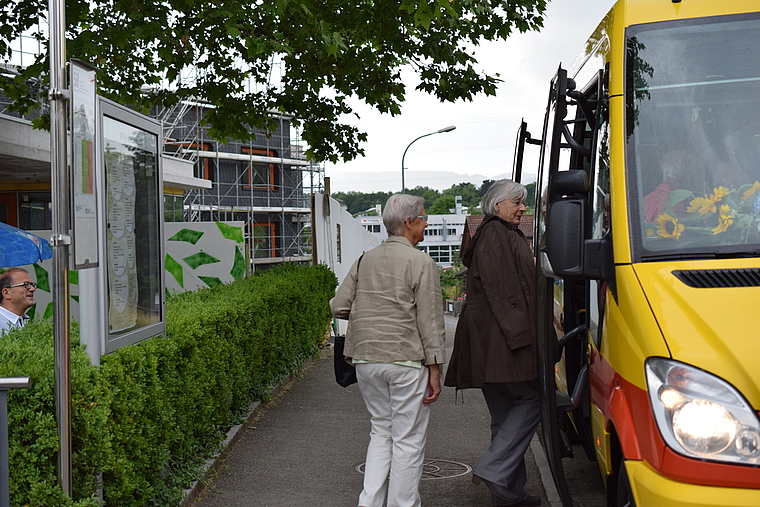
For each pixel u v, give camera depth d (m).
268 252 57.56
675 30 4.39
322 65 12.34
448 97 13.17
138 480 4.66
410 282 5.14
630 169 4.08
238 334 7.42
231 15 9.75
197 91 13.34
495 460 5.25
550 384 4.40
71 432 3.89
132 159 5.00
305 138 14.70
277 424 8.22
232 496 5.88
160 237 5.43
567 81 4.31
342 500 5.80
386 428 5.29
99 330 4.41
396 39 12.10
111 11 10.54
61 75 3.96
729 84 4.21
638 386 3.40
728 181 4.00
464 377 5.38
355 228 22.17
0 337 4.76
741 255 3.78
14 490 3.70
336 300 5.38
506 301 5.13
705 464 3.12
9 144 18.08
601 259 3.91
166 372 5.16
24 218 25.28
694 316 3.40
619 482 3.84
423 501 5.84
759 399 3.13
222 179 54.72
